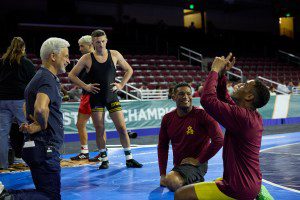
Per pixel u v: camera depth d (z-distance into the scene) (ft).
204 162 14.01
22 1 74.49
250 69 74.18
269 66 78.28
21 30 65.82
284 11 94.73
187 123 14.99
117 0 81.87
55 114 11.09
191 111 15.08
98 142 20.93
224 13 98.78
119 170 20.26
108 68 20.47
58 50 11.18
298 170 19.20
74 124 35.04
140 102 39.37
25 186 17.01
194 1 90.43
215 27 92.79
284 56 89.76
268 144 30.40
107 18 77.20
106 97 20.53
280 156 23.90
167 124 15.39
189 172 14.33
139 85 52.31
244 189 9.42
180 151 15.19
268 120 47.91
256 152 9.62
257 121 9.59
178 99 14.82
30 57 58.34
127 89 48.62
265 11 104.68
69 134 35.58
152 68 63.00
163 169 15.49
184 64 70.74
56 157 11.05
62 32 69.36
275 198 13.73
